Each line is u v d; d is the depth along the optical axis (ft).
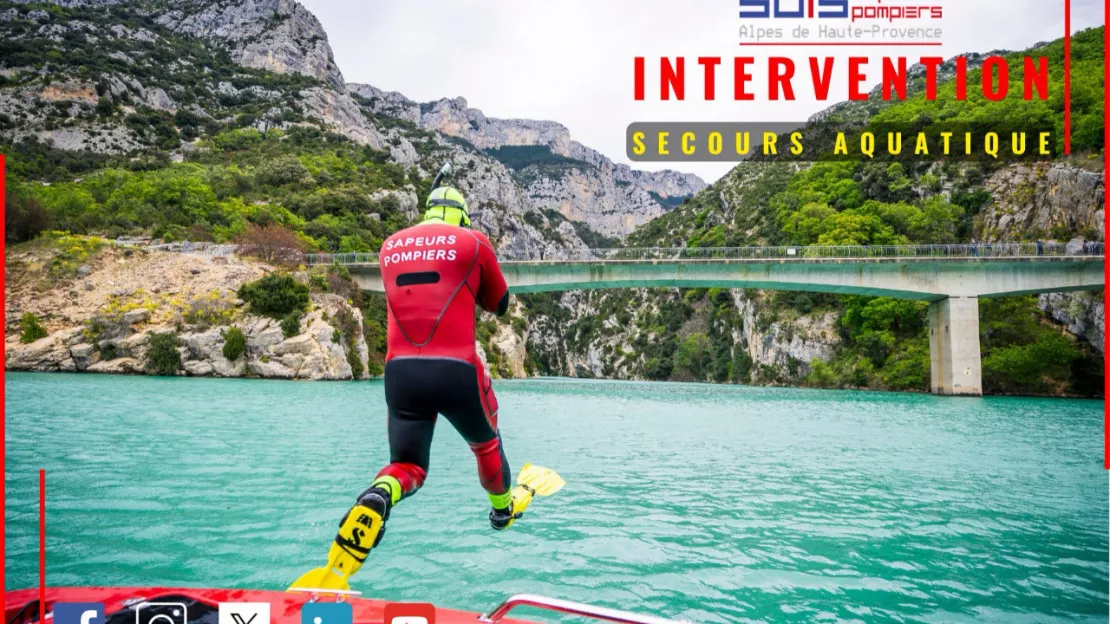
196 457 37.09
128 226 206.69
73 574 16.51
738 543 21.61
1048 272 166.91
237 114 457.27
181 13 629.51
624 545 20.94
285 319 153.48
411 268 9.36
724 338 364.38
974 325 169.37
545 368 565.12
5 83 367.25
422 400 9.02
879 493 31.58
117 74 407.85
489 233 487.20
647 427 67.31
